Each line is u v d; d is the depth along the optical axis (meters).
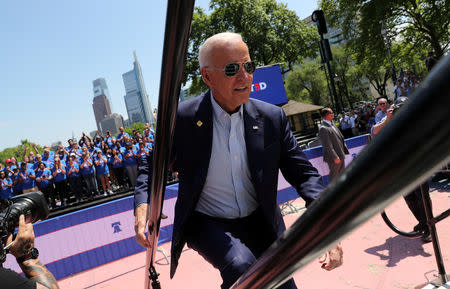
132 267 5.50
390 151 0.18
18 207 1.51
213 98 1.75
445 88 0.14
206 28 29.45
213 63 1.61
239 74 1.60
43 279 1.41
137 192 1.84
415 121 0.16
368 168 0.20
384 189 0.20
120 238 6.17
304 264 0.38
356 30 29.62
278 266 0.42
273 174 1.75
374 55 29.36
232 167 1.75
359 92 52.12
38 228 5.73
